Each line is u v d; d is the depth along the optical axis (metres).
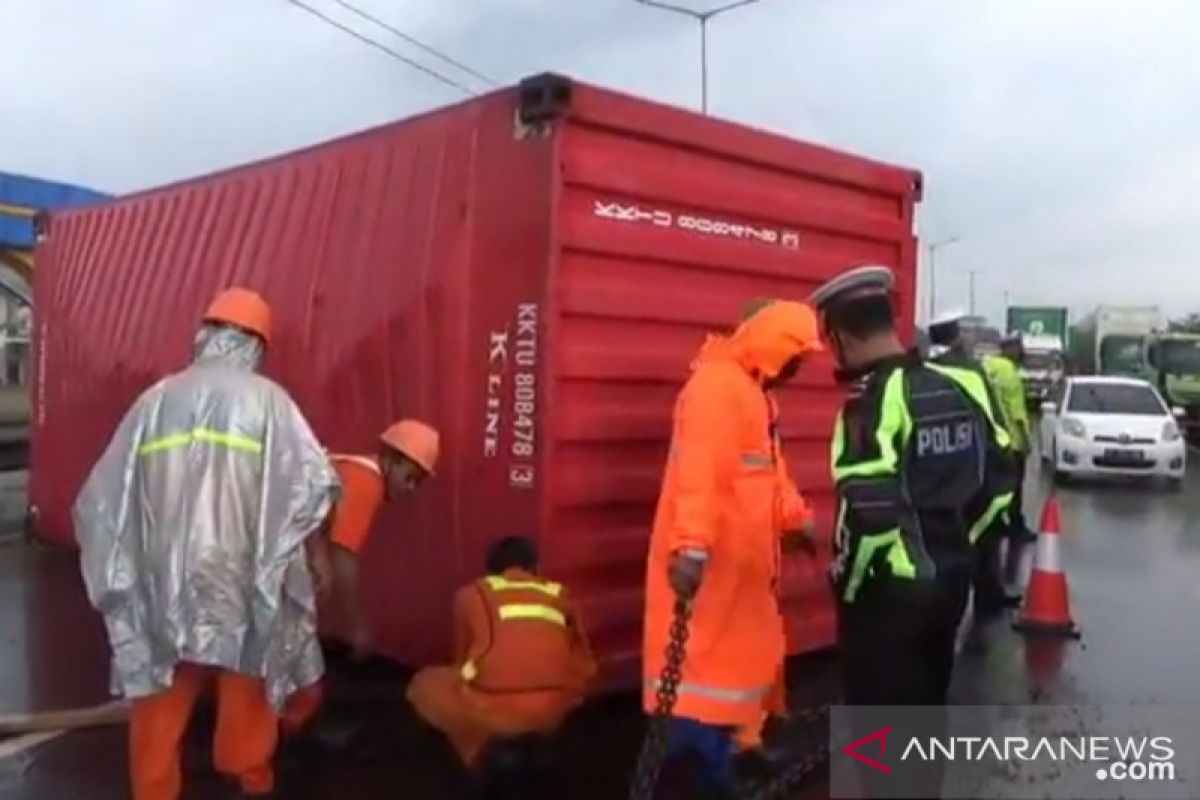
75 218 10.40
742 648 4.58
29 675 7.03
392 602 6.22
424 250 6.10
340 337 6.67
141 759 4.59
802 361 4.78
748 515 4.54
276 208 7.49
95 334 9.80
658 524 4.64
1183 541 12.86
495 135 5.73
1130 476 19.25
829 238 6.93
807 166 6.68
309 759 5.56
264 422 4.64
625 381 5.78
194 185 8.59
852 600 4.03
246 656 4.54
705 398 4.48
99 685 6.82
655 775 4.54
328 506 4.74
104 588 4.49
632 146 5.77
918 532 3.93
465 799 5.11
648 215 5.84
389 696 6.35
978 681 6.93
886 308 4.09
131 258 9.35
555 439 5.48
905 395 3.96
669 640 4.43
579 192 5.55
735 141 6.23
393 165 6.45
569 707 5.25
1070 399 19.75
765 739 5.61
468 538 5.79
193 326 8.23
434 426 6.00
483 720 4.95
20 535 11.69
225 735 4.77
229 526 4.52
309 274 7.00
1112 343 36.25
